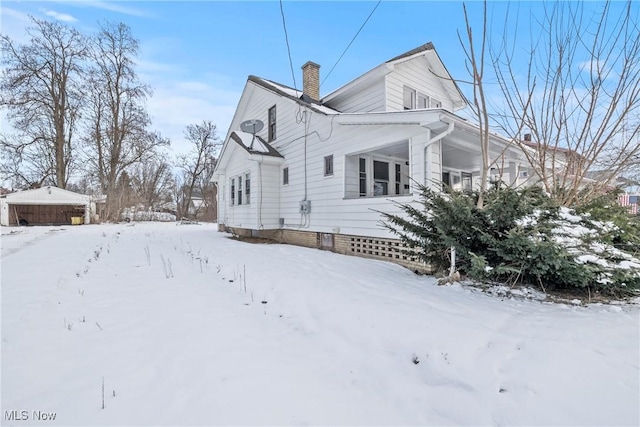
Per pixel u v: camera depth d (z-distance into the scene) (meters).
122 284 4.45
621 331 2.51
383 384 2.12
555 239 3.61
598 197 4.61
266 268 5.49
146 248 7.91
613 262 3.48
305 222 9.26
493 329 2.68
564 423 1.65
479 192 4.32
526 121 4.93
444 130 5.90
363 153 7.93
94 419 1.73
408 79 9.30
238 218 11.73
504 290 3.83
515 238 3.48
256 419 1.73
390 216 4.98
